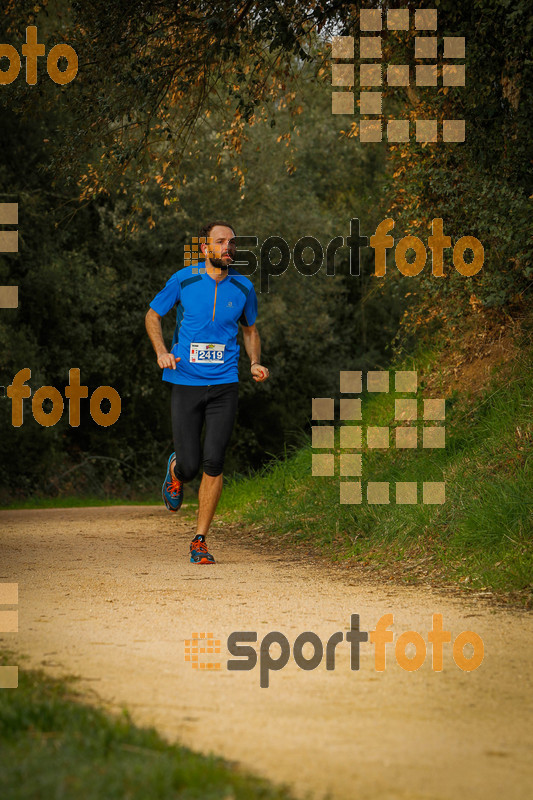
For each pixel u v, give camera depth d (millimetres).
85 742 4094
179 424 11641
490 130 14727
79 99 16906
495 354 15617
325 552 12516
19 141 35062
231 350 11664
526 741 4668
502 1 12672
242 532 15211
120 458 43562
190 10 15680
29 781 3639
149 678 5750
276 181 42156
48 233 38000
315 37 16641
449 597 9016
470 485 12172
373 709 5203
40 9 17500
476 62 14078
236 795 3615
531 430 12773
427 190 15406
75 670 5848
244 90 17734
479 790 3971
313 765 4227
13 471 37875
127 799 3504
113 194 37438
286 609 8250
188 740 4508
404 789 3957
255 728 4781
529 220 13477
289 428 48219
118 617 7711
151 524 17078
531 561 9680
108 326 40188
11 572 10406
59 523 17422
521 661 6402
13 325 37281
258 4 15016
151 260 41969
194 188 38750
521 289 14602
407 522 12008
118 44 16203
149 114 16312
